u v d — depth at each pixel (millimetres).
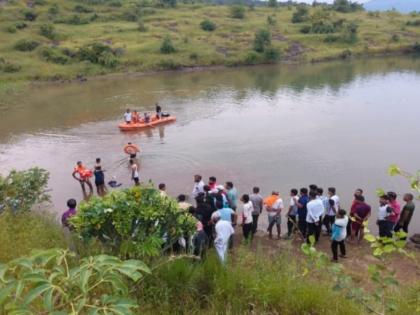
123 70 59812
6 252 7070
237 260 7434
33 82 52812
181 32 76375
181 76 57094
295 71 58781
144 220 6770
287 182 19375
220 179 19859
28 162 23312
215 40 73125
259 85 48438
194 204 16719
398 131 28031
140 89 47719
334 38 76250
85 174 18422
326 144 25359
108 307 2627
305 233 13406
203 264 6508
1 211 10945
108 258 2953
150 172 20922
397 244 4230
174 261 6223
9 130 30984
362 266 11547
